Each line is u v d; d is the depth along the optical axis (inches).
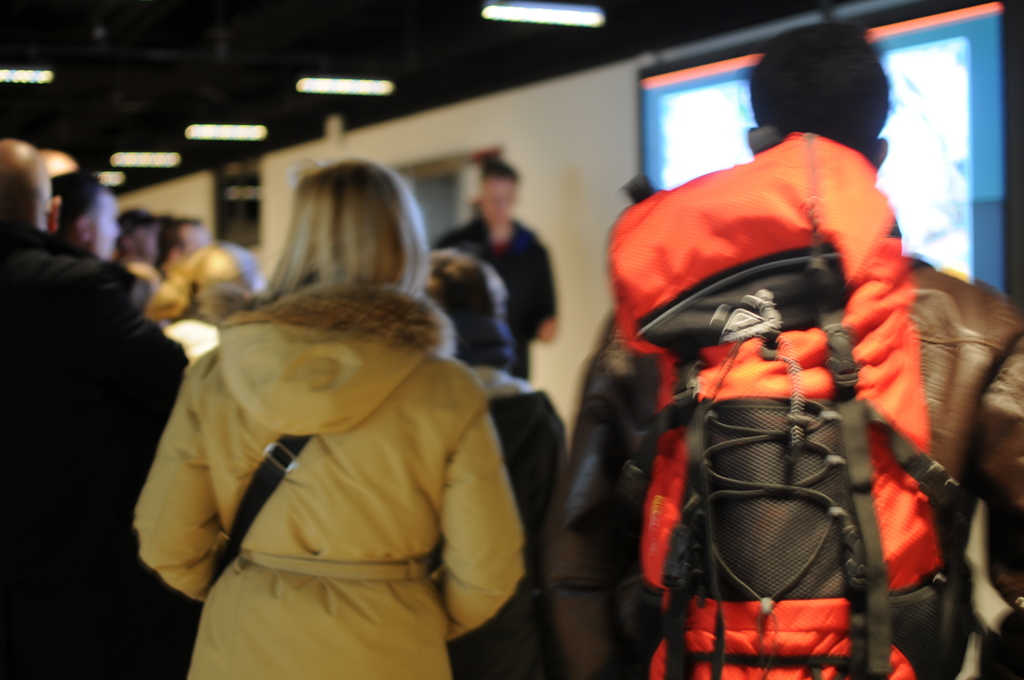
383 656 52.5
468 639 71.8
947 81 119.3
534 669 73.3
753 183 37.4
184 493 56.2
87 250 89.5
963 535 36.5
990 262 116.1
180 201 515.8
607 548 42.1
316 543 53.6
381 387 53.1
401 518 54.2
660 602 37.5
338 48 320.5
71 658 75.3
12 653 75.0
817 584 33.3
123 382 76.7
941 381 36.6
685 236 37.8
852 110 39.6
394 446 53.9
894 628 33.3
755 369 35.3
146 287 112.3
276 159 402.6
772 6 181.6
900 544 33.7
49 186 82.1
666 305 37.9
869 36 41.1
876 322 35.6
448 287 84.7
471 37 258.1
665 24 207.3
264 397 52.5
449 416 55.0
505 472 57.6
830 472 33.9
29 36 321.1
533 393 79.5
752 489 34.1
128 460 78.0
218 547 59.5
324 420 52.3
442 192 285.7
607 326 44.0
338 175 58.6
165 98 390.3
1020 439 35.8
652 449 37.9
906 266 38.1
